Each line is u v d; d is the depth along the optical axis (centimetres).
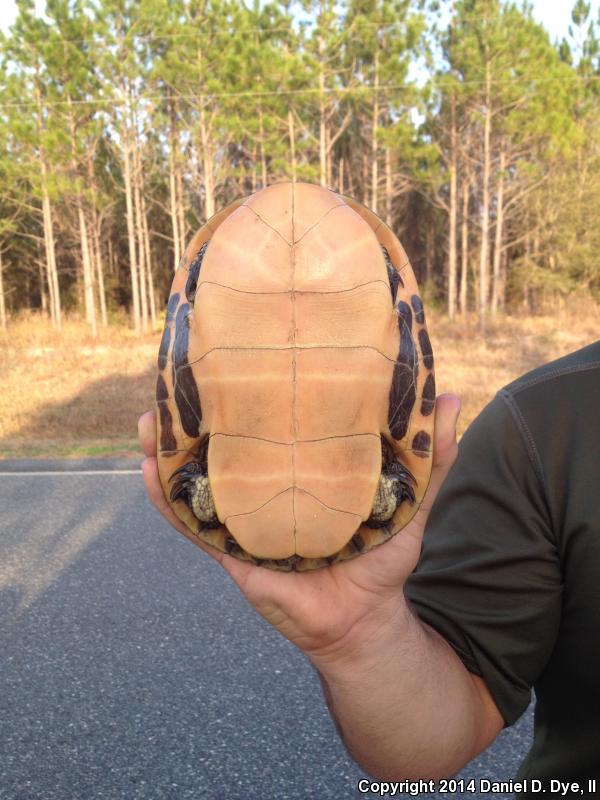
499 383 390
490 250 1194
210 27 707
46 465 246
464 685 38
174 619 130
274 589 36
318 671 41
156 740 98
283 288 33
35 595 141
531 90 701
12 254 1118
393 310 36
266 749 96
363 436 34
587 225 838
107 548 165
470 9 721
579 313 848
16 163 800
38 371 489
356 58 744
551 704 37
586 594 34
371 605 36
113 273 1174
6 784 91
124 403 362
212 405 34
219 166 777
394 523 36
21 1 699
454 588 38
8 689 110
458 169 954
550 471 35
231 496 34
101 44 706
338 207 35
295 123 729
